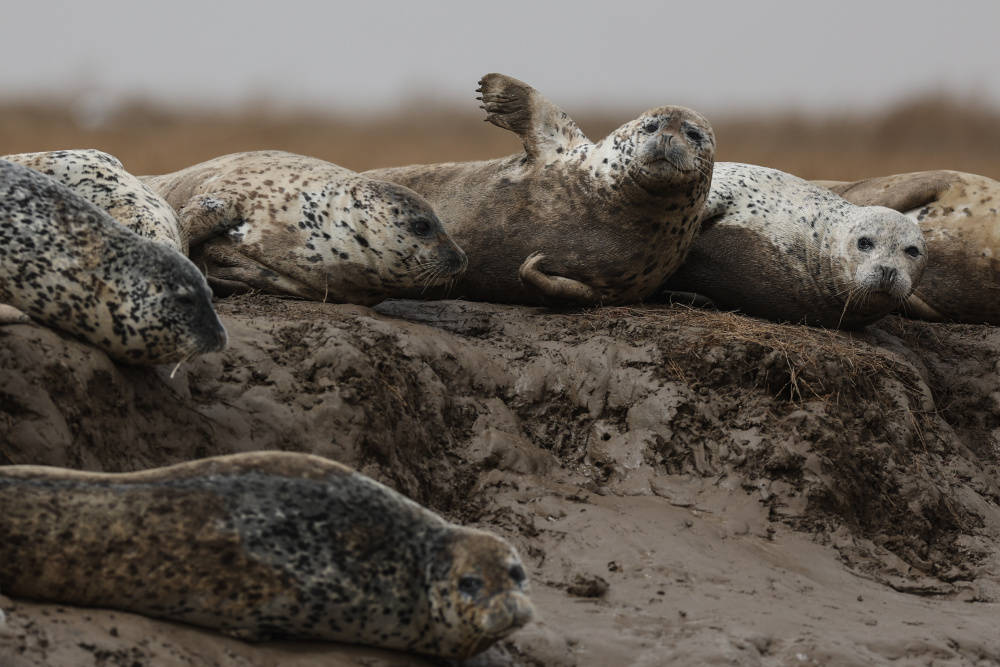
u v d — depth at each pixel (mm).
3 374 18422
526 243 30797
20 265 19656
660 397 26453
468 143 112750
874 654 19547
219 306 26297
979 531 26562
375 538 15375
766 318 33125
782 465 25641
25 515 14148
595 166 30406
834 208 33250
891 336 34156
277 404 22547
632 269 30438
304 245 28234
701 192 30031
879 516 26062
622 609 19906
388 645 15805
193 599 14703
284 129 109188
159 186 31312
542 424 26438
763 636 19312
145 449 20266
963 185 37125
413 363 25344
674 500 24969
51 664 13055
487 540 15555
